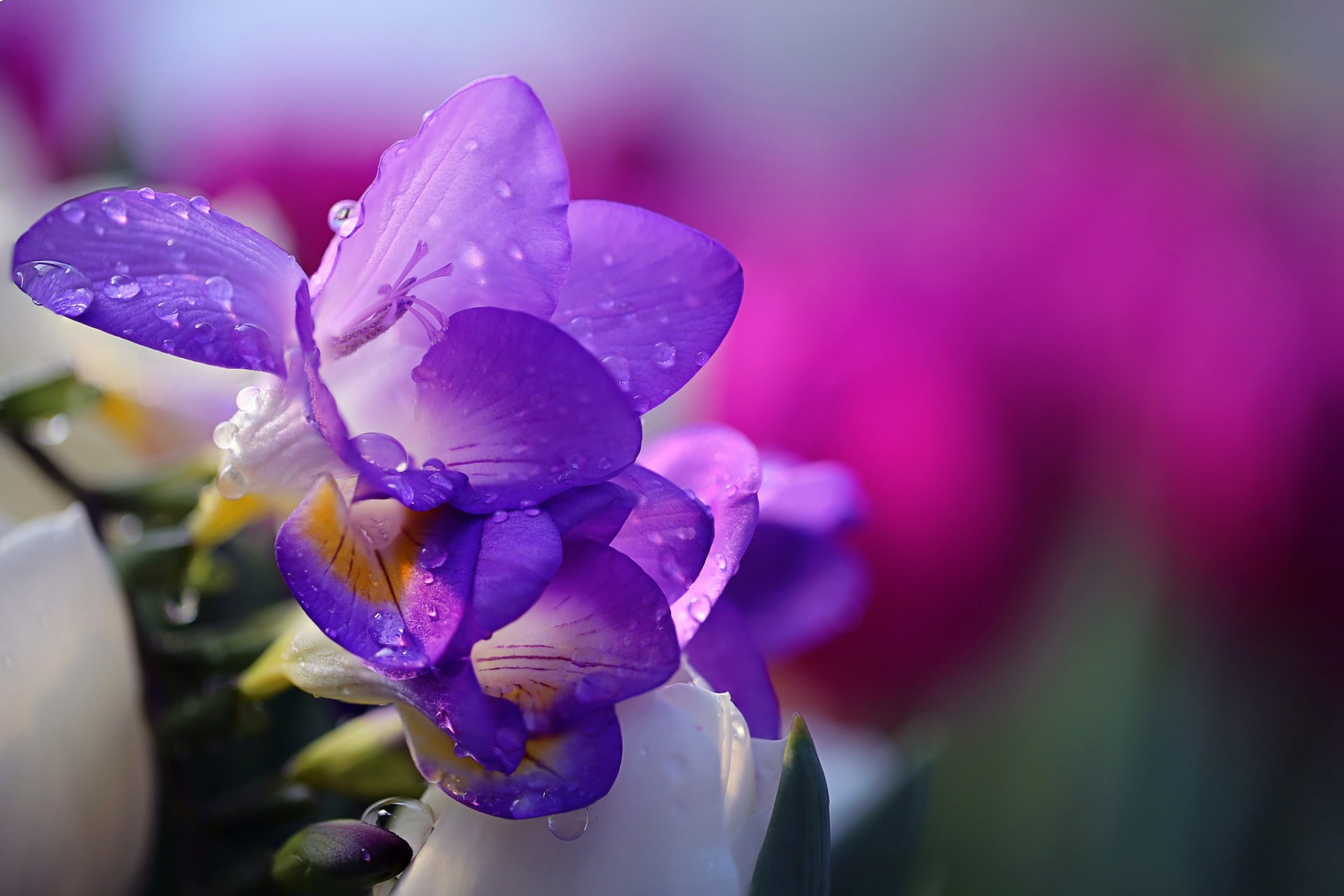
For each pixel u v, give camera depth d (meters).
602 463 0.28
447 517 0.29
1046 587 0.47
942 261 0.49
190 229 0.29
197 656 0.32
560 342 0.28
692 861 0.29
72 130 0.54
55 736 0.30
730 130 0.73
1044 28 0.65
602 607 0.29
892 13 0.72
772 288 0.50
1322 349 0.45
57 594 0.30
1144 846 0.46
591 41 0.68
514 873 0.29
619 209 0.30
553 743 0.29
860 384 0.46
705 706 0.30
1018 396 0.46
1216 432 0.45
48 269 0.28
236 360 0.29
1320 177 0.50
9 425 0.34
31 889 0.30
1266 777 0.46
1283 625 0.46
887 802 0.39
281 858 0.30
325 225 0.51
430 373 0.29
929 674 0.47
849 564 0.35
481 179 0.29
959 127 0.66
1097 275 0.47
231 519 0.32
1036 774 0.47
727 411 0.47
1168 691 0.47
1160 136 0.53
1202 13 0.58
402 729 0.31
